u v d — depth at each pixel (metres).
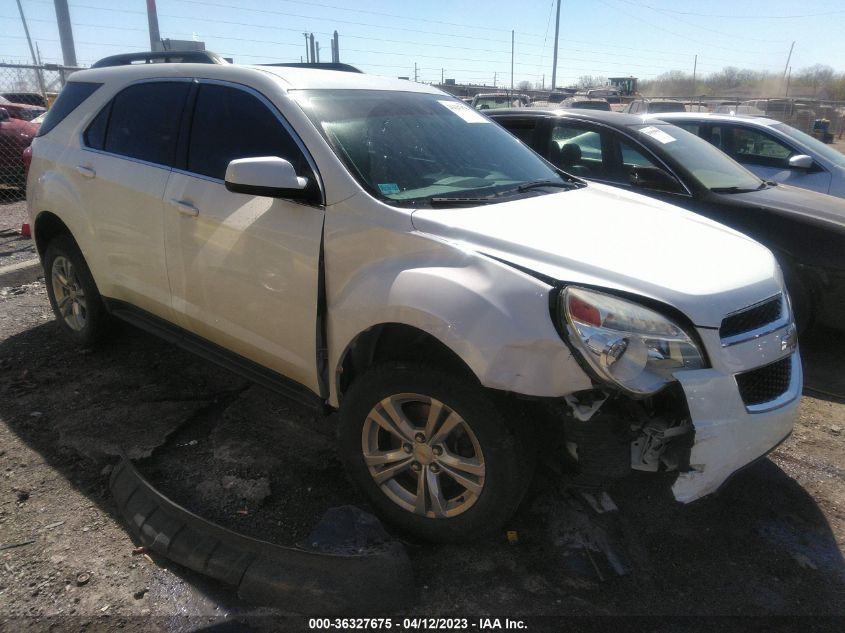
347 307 2.66
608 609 2.38
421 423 2.69
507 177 3.36
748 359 2.42
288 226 2.86
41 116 12.13
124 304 3.90
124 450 3.22
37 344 4.51
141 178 3.52
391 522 2.73
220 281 3.15
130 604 2.34
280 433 3.46
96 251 3.87
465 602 2.40
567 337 2.23
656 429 2.31
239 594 2.37
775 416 2.52
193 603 2.36
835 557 2.69
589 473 2.38
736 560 2.65
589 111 5.91
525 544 2.68
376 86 3.50
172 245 3.35
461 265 2.44
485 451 2.40
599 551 2.65
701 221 3.25
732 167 5.56
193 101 3.42
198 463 3.19
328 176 2.82
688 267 2.52
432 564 2.58
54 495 2.92
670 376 2.27
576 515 2.82
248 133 3.14
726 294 2.43
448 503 2.60
